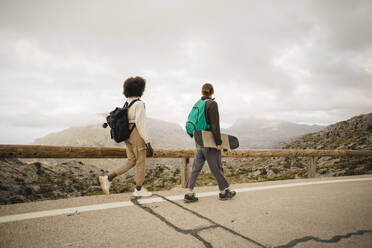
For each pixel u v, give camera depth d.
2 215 2.51
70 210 2.76
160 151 3.90
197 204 3.18
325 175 10.91
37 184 7.82
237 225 2.47
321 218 2.75
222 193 3.31
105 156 3.52
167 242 2.03
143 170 3.26
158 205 3.06
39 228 2.23
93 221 2.46
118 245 1.95
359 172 9.88
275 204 3.28
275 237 2.20
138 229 2.30
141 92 3.19
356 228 2.46
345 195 3.88
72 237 2.07
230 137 3.25
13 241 1.95
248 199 3.51
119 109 3.01
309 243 2.09
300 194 3.90
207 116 3.02
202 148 3.15
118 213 2.72
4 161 8.71
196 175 3.27
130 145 3.16
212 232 2.28
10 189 6.60
